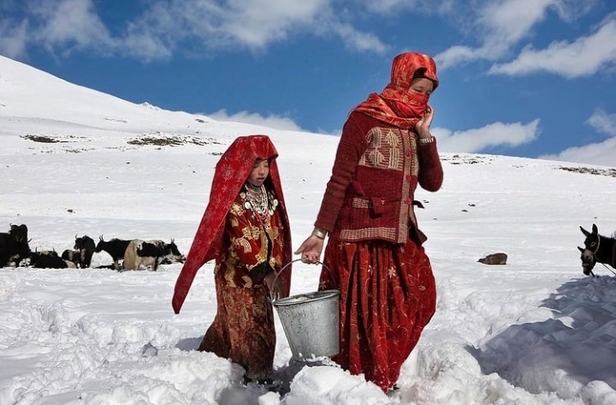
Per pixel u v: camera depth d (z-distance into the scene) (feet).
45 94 322.34
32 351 19.19
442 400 12.41
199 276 36.94
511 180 157.69
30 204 95.66
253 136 15.49
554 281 29.17
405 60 13.08
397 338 12.83
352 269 13.01
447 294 25.88
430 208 115.14
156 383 13.75
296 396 11.25
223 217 15.12
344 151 13.23
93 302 28.78
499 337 16.79
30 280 35.73
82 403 12.80
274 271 15.43
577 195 136.56
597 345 13.70
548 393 12.36
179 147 189.67
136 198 104.99
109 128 253.24
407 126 13.20
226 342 16.19
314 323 12.34
